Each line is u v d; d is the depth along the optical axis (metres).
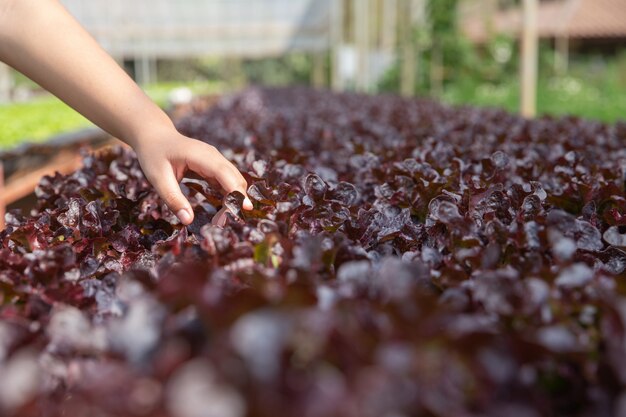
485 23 9.22
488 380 0.42
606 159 1.37
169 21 8.98
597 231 0.69
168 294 0.48
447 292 0.55
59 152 2.17
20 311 0.60
